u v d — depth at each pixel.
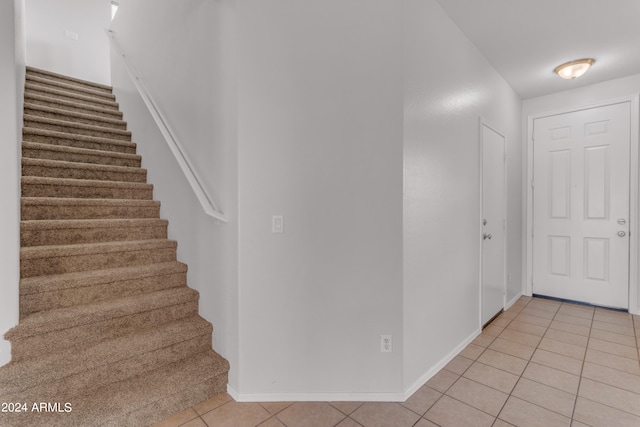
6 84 1.59
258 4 1.81
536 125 3.86
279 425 1.63
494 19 2.38
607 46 2.73
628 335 2.74
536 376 2.10
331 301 1.85
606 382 2.03
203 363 1.93
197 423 1.64
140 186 3.01
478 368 2.21
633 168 3.22
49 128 3.10
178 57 2.63
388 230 1.83
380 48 1.83
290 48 1.82
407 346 1.89
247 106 1.80
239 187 1.80
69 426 1.40
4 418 1.40
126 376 1.75
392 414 1.72
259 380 1.84
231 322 1.90
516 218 3.76
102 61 5.41
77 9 5.13
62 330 1.73
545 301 3.71
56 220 2.27
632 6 2.21
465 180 2.59
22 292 1.75
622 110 3.29
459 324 2.50
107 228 2.47
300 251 1.84
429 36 2.11
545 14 2.31
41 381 1.50
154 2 3.08
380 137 1.83
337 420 1.67
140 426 1.58
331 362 1.85
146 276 2.23
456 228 2.46
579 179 3.56
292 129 1.83
